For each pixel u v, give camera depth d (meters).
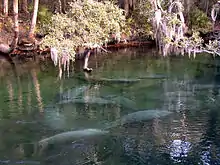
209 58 21.78
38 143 10.09
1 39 22.58
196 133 10.62
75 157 9.30
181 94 14.36
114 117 11.99
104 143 10.03
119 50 24.69
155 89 15.20
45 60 21.25
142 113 12.18
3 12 25.36
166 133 10.62
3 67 19.77
